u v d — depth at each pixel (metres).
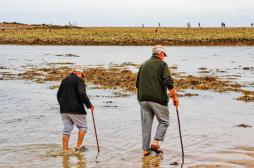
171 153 10.05
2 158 9.63
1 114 15.50
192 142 11.18
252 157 9.60
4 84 24.95
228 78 28.75
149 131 9.87
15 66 37.09
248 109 16.83
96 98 19.72
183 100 19.27
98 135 12.10
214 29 114.31
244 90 22.84
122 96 20.44
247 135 12.02
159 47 9.91
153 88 9.64
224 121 14.23
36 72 32.09
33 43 80.31
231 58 49.09
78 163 9.24
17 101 18.66
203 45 80.06
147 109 9.84
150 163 9.20
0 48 67.94
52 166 9.01
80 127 10.34
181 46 77.56
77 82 10.21
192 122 14.04
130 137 11.87
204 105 17.83
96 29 119.75
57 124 13.72
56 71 32.66
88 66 37.28
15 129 12.92
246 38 84.56
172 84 9.51
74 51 62.03
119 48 70.69
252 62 43.34
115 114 15.58
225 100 19.33
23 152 10.17
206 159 9.48
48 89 22.89
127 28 130.00
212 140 11.39
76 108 10.20
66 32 101.25
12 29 114.69
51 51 61.69
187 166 8.93
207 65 39.50
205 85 24.72
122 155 9.92
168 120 9.94
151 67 9.71
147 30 111.50
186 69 35.34
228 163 9.09
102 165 9.07
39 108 16.88
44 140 11.47
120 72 31.44
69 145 10.89
